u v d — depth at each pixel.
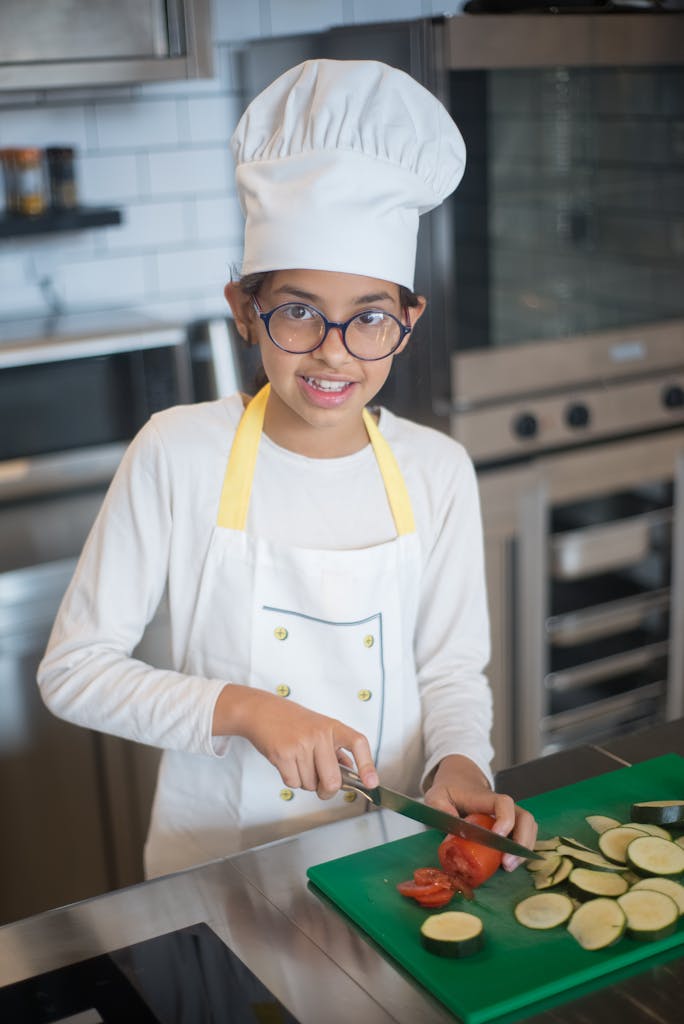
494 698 2.38
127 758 2.04
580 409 2.31
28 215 2.16
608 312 2.32
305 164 1.04
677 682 2.63
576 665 2.50
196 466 1.19
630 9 2.18
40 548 1.94
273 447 1.20
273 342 1.06
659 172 2.30
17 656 1.92
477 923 0.87
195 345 2.36
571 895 0.92
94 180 2.35
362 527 1.22
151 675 1.14
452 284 2.11
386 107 1.04
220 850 1.22
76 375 2.02
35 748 1.97
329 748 1.02
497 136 2.07
